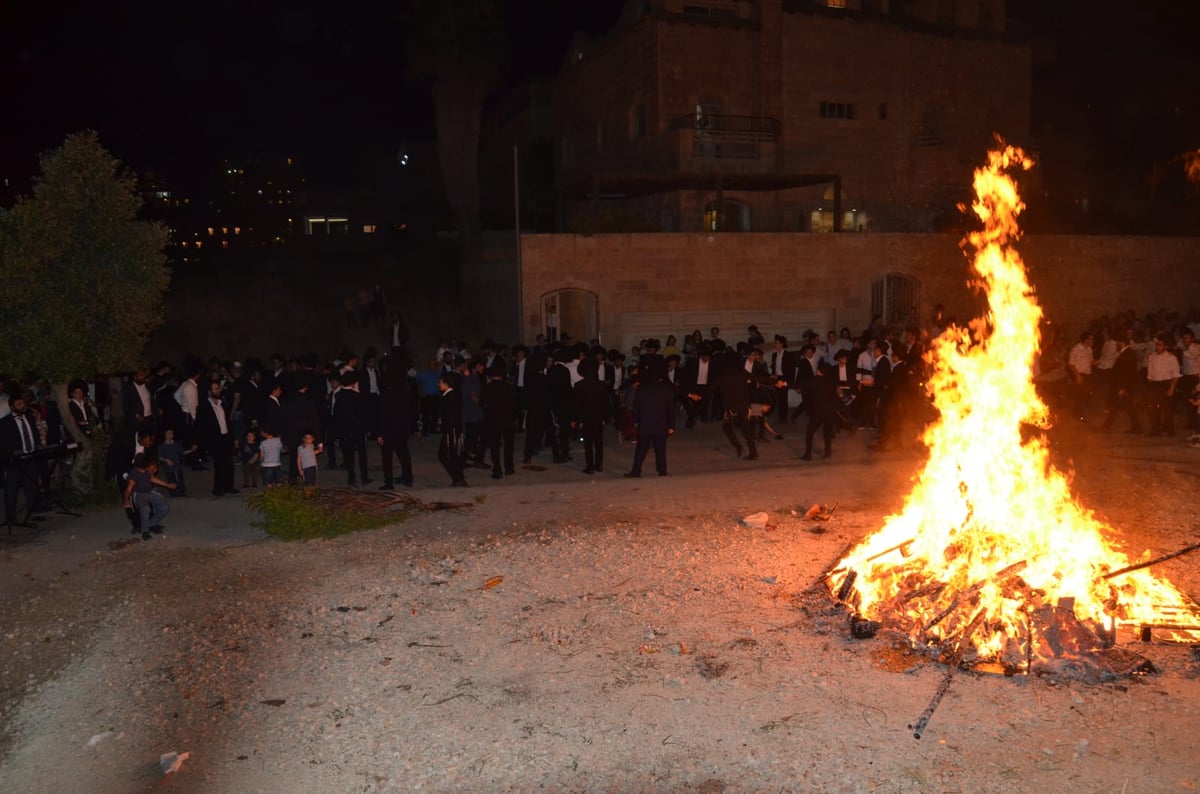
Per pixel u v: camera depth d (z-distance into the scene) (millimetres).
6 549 10398
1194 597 8148
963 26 35969
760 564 9344
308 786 5477
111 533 11094
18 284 12000
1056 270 26844
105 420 16641
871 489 12461
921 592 7828
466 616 8094
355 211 50844
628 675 6824
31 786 5578
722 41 31875
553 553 9797
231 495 13000
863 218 33750
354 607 8414
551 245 22125
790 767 5523
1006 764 5500
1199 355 16375
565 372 15234
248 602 8633
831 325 24562
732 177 26703
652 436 13602
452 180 31516
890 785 5312
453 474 13281
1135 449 14758
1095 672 6574
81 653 7586
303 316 30172
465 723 6160
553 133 40469
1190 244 28125
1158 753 5586
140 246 12984
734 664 6973
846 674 6770
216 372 16141
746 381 15094
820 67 32781
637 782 5422
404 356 20562
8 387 11727
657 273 22906
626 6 34906
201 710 6484
